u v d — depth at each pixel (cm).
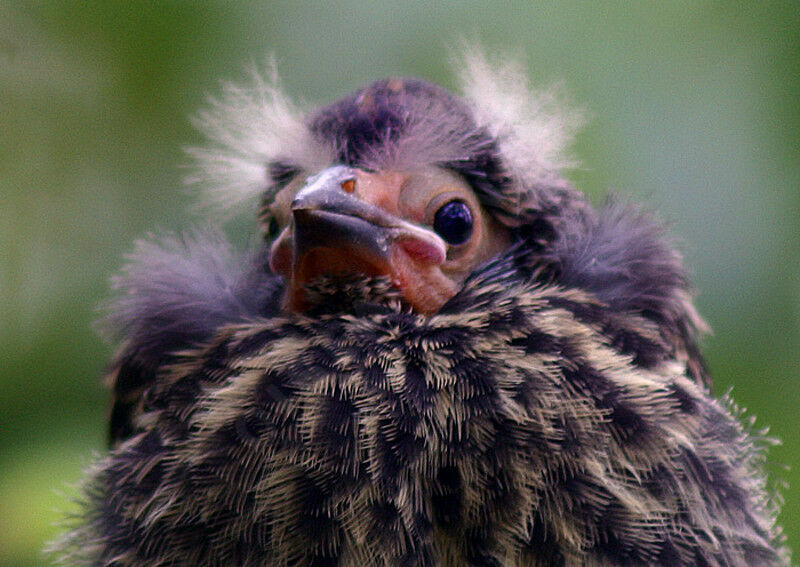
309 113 135
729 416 134
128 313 135
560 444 132
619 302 133
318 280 133
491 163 134
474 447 132
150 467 133
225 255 135
